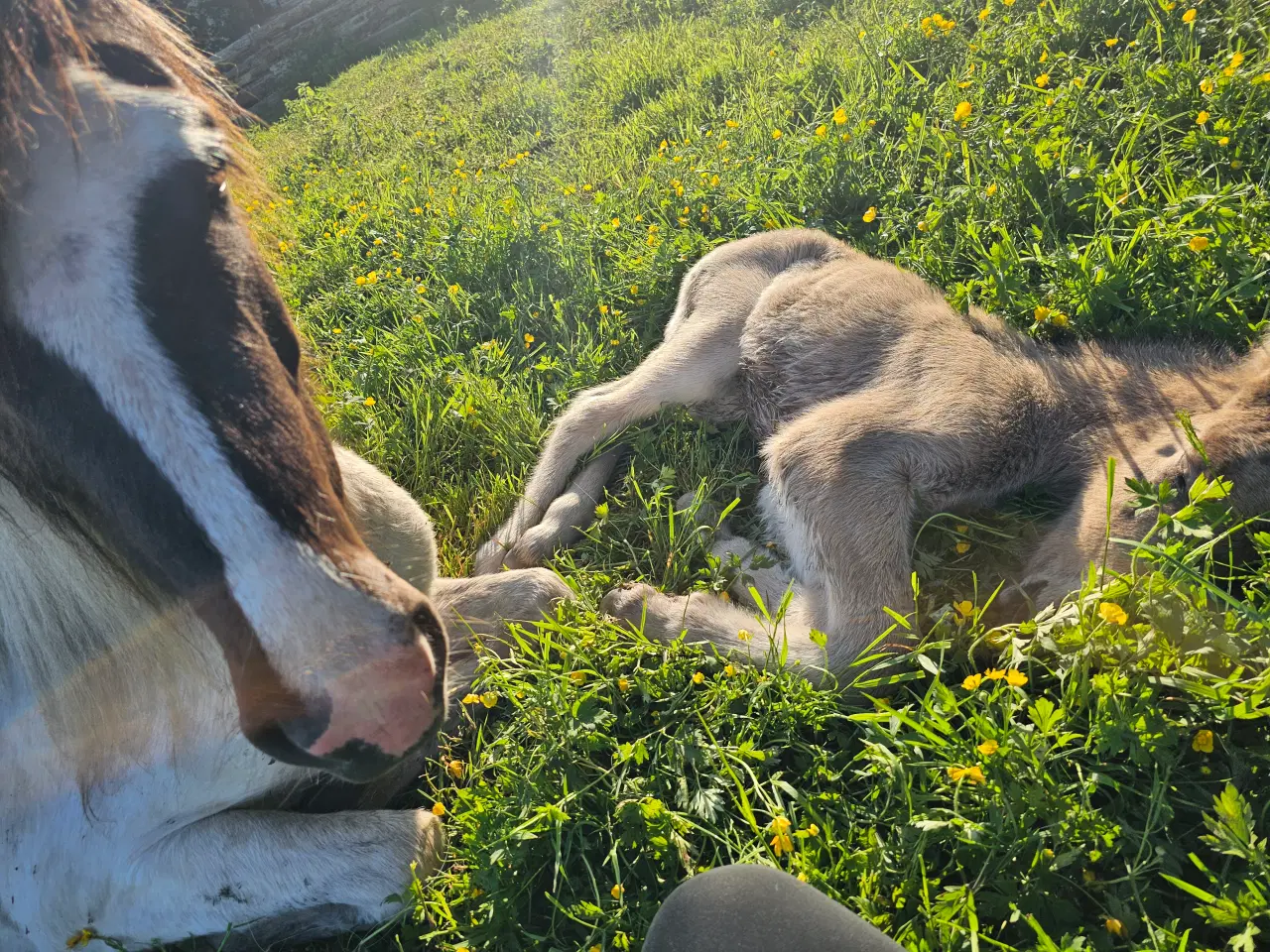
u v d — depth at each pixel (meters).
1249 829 0.60
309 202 2.45
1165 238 1.09
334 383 1.43
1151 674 0.73
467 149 2.64
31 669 0.71
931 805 0.74
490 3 5.46
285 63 5.71
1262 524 0.85
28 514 0.62
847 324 1.23
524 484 1.27
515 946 0.73
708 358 1.32
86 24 0.61
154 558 0.55
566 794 0.80
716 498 1.20
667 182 1.71
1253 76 1.23
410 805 0.93
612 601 1.02
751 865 0.55
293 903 0.81
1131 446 1.00
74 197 0.54
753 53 2.24
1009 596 0.93
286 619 0.54
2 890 0.79
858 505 1.01
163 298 0.54
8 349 0.53
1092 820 0.66
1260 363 0.99
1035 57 1.53
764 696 0.86
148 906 0.81
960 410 1.05
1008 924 0.65
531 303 1.51
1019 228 1.26
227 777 0.81
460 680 0.98
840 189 1.46
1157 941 0.58
